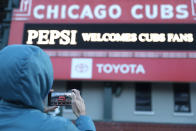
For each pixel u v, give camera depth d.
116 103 16.05
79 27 16.22
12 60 0.79
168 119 15.85
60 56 15.81
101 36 15.98
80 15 16.42
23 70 0.78
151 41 15.68
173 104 16.05
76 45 15.93
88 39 15.97
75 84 16.48
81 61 15.68
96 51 15.77
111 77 15.43
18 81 0.78
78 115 0.99
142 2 16.28
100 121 14.91
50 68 0.89
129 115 15.90
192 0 16.09
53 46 15.98
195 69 15.15
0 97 0.81
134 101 16.09
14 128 0.78
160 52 15.49
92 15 16.34
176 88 16.59
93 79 15.47
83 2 16.58
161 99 16.16
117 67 15.52
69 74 15.56
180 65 15.27
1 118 0.79
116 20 16.16
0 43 16.14
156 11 16.11
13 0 16.78
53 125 0.82
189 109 16.17
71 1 16.69
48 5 16.69
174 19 15.90
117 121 14.83
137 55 15.58
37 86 0.82
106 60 15.64
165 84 16.39
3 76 0.78
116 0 16.45
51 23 16.38
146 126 14.64
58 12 16.55
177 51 15.42
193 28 15.69
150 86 16.55
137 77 15.34
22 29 16.38
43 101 0.89
